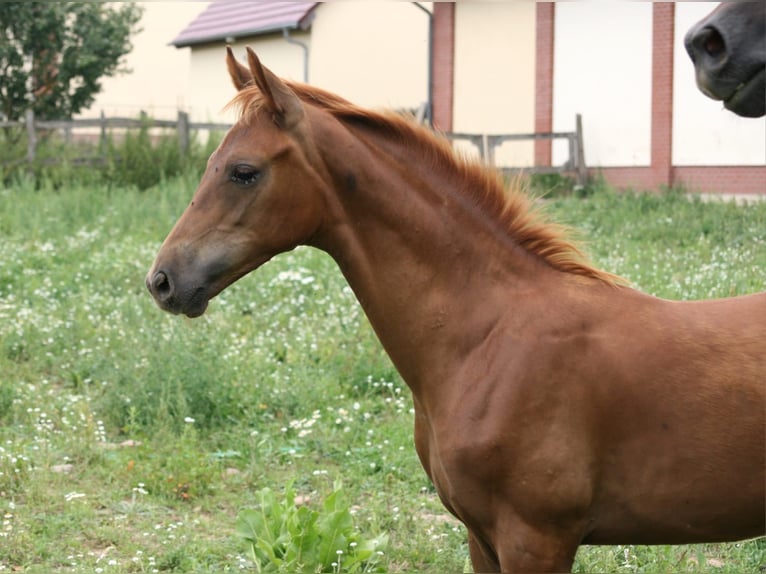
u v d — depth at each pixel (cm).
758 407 287
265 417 661
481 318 313
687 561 451
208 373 679
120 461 574
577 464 295
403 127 326
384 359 751
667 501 295
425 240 319
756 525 296
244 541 450
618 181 1927
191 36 2819
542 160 2050
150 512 515
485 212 324
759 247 1040
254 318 876
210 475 555
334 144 317
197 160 1767
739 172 1750
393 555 461
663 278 908
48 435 614
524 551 300
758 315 302
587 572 433
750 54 257
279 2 2689
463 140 1884
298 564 384
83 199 1436
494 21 2141
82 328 837
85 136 2572
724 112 1755
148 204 1407
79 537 481
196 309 315
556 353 300
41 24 2208
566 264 322
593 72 1961
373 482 556
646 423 294
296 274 945
